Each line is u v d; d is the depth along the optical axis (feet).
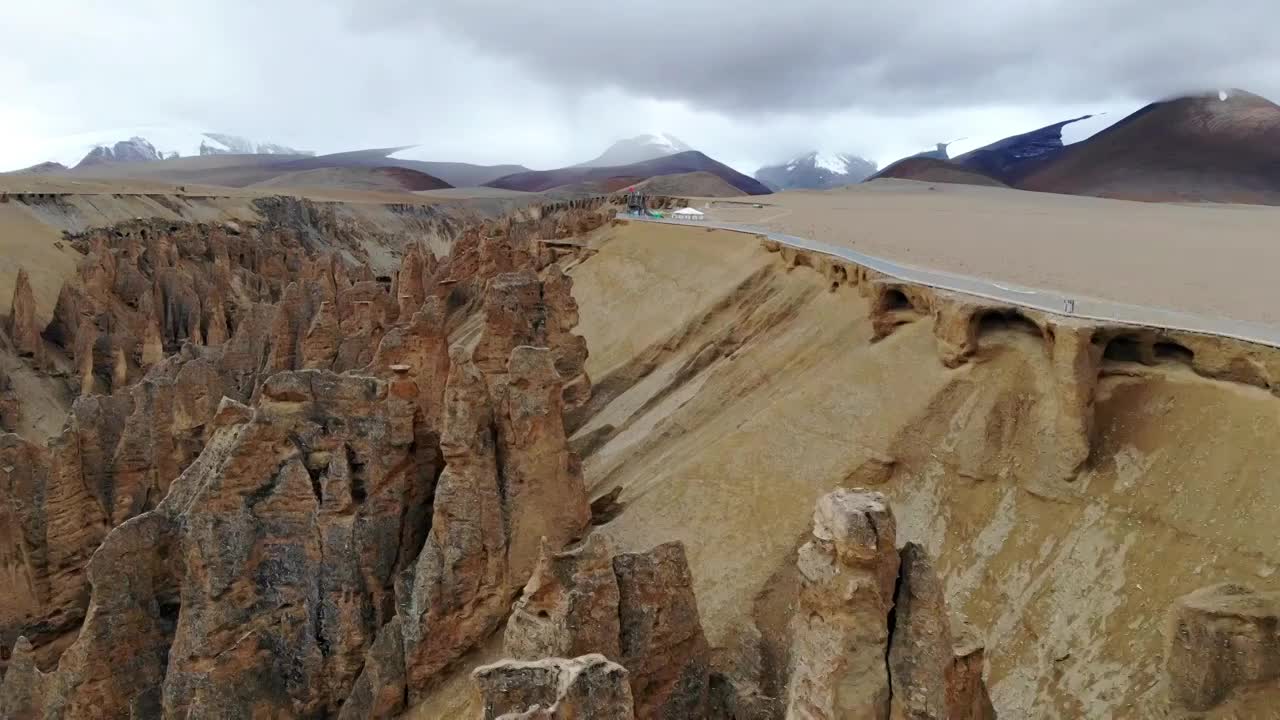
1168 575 98.84
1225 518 98.12
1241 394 109.29
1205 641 77.56
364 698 95.91
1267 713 74.38
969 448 126.82
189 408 145.79
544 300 200.44
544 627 77.25
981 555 117.39
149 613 97.30
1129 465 112.06
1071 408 117.29
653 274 311.47
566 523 112.27
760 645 106.42
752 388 182.09
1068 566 108.17
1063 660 99.71
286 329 221.66
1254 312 135.33
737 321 225.97
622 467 171.83
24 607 117.60
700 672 84.33
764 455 144.56
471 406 102.58
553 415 111.04
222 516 96.12
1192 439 108.58
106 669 93.81
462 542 99.50
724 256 291.58
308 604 98.68
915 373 144.97
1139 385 118.93
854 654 64.34
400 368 106.52
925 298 157.99
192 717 92.27
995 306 137.39
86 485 131.95
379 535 103.24
